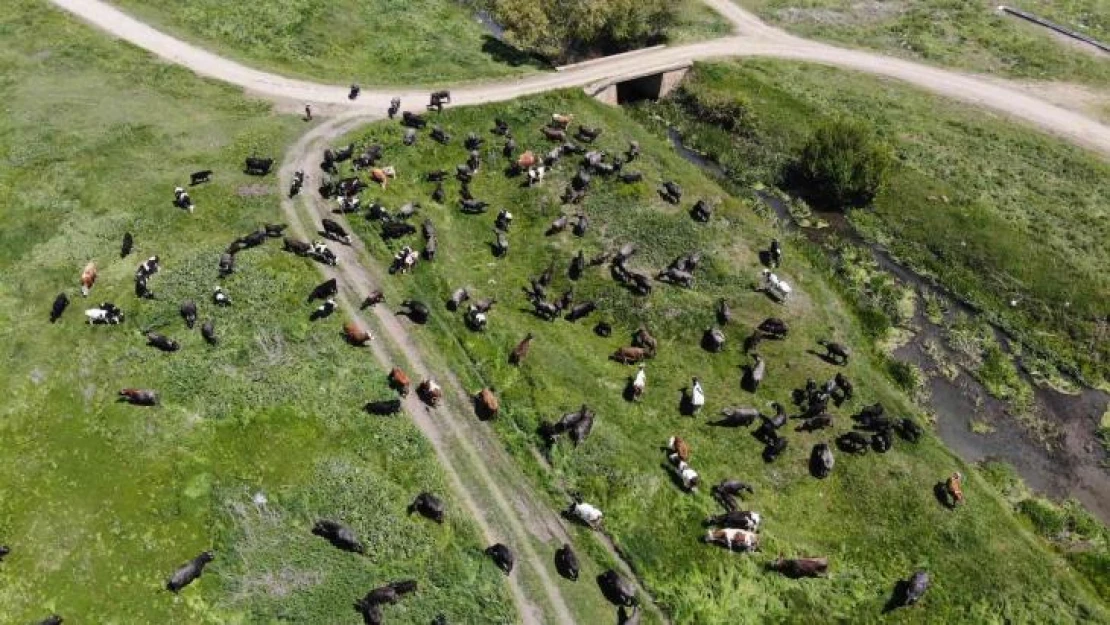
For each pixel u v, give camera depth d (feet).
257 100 199.52
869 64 250.16
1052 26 272.51
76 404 124.06
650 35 254.06
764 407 136.15
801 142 212.84
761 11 281.33
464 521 112.37
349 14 247.50
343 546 107.45
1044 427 146.51
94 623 100.07
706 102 224.33
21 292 144.66
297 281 143.84
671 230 168.86
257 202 162.50
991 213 189.98
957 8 285.23
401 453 119.24
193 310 134.51
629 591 106.11
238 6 239.91
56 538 108.47
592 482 120.06
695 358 144.15
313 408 123.03
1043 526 129.80
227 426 119.85
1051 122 224.33
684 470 121.39
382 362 132.46
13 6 229.04
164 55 214.48
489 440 123.85
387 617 100.73
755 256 166.81
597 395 133.80
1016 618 111.86
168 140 180.04
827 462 126.11
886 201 195.11
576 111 205.16
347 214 161.48
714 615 108.06
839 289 171.83
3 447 119.96
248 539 107.45
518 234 166.71
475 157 180.14
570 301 150.71
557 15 235.40
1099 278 173.27
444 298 147.74
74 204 162.91
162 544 106.93
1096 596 120.06
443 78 216.13
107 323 135.64
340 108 197.67
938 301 171.94
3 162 173.78
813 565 112.37
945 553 118.21
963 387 152.97
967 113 228.02
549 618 103.55
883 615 110.83
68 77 203.62
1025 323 167.32
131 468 115.03
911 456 130.93
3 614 101.55
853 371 144.46
